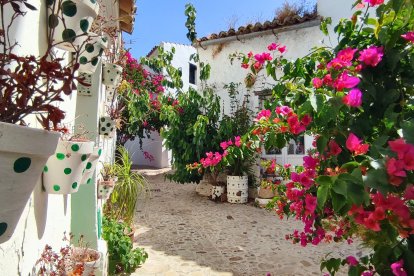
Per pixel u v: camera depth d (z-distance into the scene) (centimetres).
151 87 1077
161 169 1561
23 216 131
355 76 165
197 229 568
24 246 134
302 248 474
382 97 169
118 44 513
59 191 144
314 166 175
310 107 151
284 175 323
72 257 200
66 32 136
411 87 171
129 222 458
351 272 158
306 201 172
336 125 162
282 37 753
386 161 113
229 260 429
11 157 78
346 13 638
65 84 90
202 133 776
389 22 170
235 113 812
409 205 140
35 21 136
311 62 227
